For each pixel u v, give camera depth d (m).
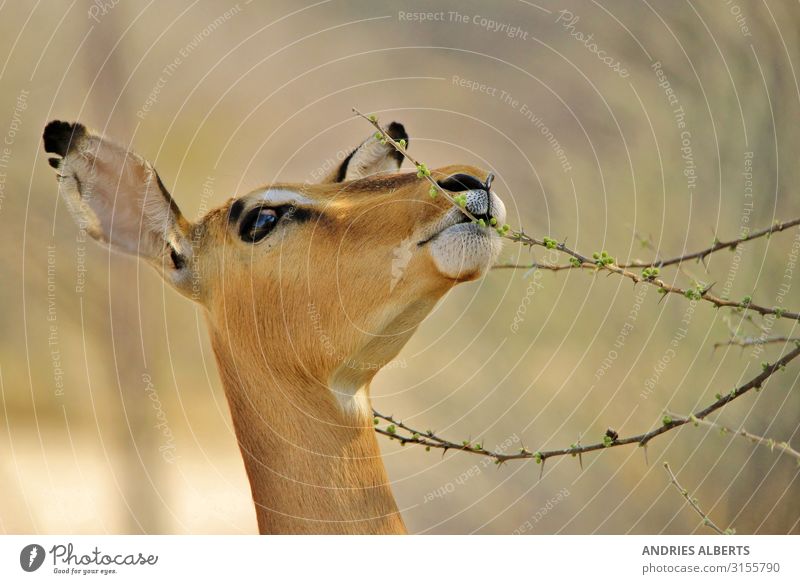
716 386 11.02
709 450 10.88
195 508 14.65
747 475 10.41
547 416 12.61
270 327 6.87
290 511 6.83
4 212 14.28
